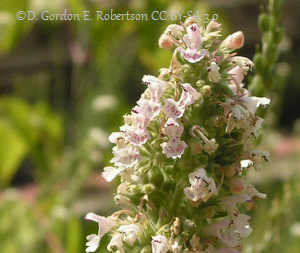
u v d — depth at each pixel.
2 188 0.66
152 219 0.31
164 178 0.31
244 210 0.36
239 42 0.31
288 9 1.33
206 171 0.30
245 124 0.30
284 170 0.60
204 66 0.31
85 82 0.60
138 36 0.59
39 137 0.64
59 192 0.57
